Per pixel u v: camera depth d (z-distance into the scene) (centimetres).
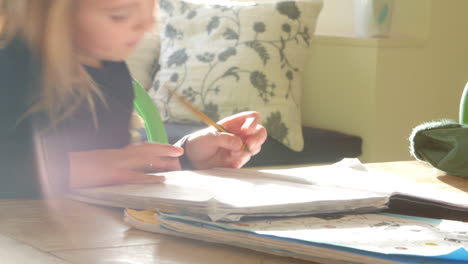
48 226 71
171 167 108
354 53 287
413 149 113
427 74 291
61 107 96
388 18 291
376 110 280
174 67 275
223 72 266
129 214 73
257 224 67
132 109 130
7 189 90
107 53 96
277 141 259
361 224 69
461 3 297
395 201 80
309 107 307
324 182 88
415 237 63
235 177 94
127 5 93
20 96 93
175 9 287
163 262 58
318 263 58
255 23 272
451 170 107
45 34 89
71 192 88
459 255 54
